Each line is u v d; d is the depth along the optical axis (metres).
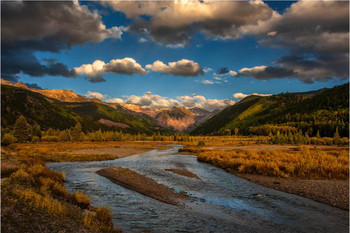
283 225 12.21
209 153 49.53
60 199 14.52
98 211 12.38
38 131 120.88
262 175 27.45
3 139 84.12
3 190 12.41
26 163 31.25
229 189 20.98
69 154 51.12
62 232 9.13
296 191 19.91
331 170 26.56
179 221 12.57
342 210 14.89
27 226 8.84
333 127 156.62
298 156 35.56
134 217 13.03
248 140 166.38
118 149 77.44
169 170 32.28
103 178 25.22
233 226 11.97
